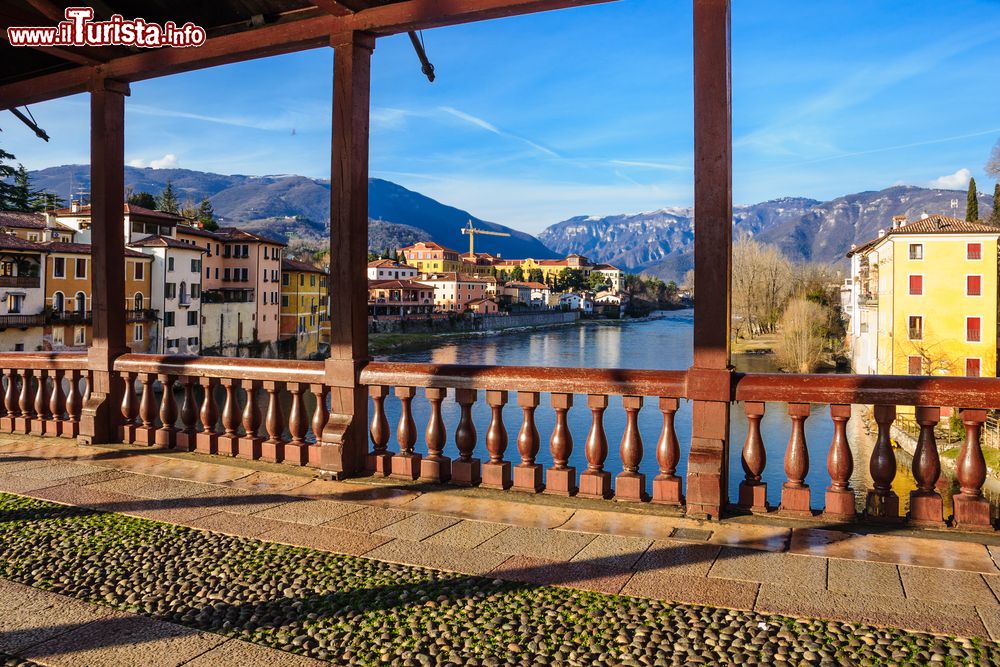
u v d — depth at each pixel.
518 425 33.47
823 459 27.45
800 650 2.82
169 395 6.84
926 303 43.44
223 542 4.23
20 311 41.06
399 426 5.69
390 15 5.32
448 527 4.47
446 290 128.12
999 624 3.03
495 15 5.13
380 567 3.80
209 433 6.54
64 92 7.12
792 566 3.73
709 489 4.52
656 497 4.84
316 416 6.05
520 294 151.38
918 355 43.44
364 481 5.56
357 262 5.68
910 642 2.88
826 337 69.75
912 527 4.30
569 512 4.74
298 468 5.98
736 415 36.31
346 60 5.52
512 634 3.01
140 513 4.81
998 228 42.81
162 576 3.70
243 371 6.30
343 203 5.61
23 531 4.45
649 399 41.03
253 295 64.75
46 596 3.47
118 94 6.88
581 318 158.38
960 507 4.26
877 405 4.37
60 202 69.12
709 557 3.88
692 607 3.25
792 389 4.45
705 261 4.55
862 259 55.62
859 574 3.61
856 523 4.39
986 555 3.85
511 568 3.76
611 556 3.92
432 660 2.81
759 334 82.81
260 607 3.32
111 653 2.90
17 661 2.85
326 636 3.02
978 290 42.81
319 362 5.89
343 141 5.57
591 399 5.02
